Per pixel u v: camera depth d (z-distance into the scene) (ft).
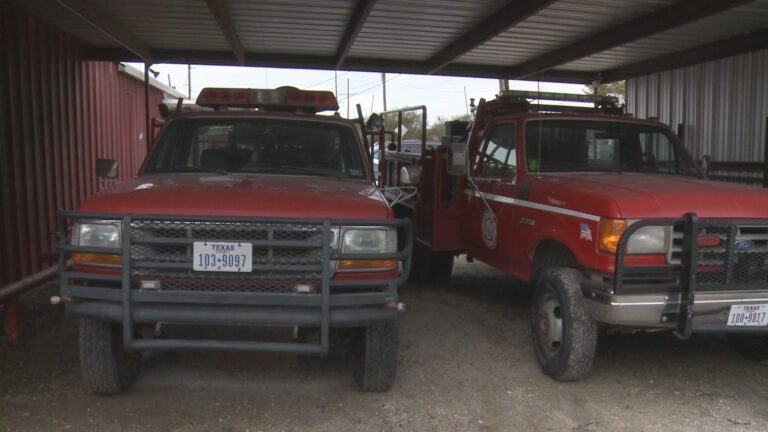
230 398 15.55
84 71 31.27
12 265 22.61
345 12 25.49
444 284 28.04
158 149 18.28
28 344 19.49
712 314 14.97
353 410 15.02
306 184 15.84
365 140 23.99
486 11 25.43
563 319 16.19
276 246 12.96
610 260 15.03
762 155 28.99
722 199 15.38
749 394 16.48
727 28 27.35
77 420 14.19
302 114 19.31
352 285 13.34
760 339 18.48
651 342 20.68
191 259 13.03
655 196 15.26
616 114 24.27
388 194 23.57
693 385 17.04
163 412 14.69
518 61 34.73
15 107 23.26
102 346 14.52
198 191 14.06
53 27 27.12
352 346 16.22
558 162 20.34
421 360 18.54
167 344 13.23
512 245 19.85
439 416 14.83
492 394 16.16
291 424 14.23
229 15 25.84
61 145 28.04
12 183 22.80
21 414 14.44
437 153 24.35
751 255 15.20
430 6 24.73
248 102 20.36
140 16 25.76
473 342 20.26
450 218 24.35
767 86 28.63
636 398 16.07
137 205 13.33
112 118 36.04
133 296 12.91
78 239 13.34
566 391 16.42
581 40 29.63
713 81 31.68
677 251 14.97
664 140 21.76
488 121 23.76
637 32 25.94
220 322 12.98
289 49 32.27
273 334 13.37
